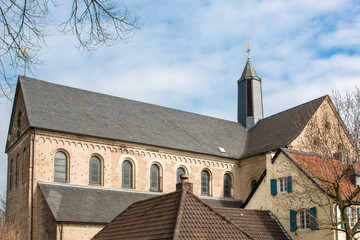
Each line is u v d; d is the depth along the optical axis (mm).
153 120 50969
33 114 40969
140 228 22547
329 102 48344
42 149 39812
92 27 11273
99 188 41844
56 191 38688
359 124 29172
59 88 46719
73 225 35281
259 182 34719
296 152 33219
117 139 43812
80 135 41875
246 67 62094
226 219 22172
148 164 45625
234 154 52250
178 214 20984
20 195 40750
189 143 49781
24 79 44688
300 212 30391
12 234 40750
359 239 29422
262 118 59969
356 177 31047
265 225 30156
